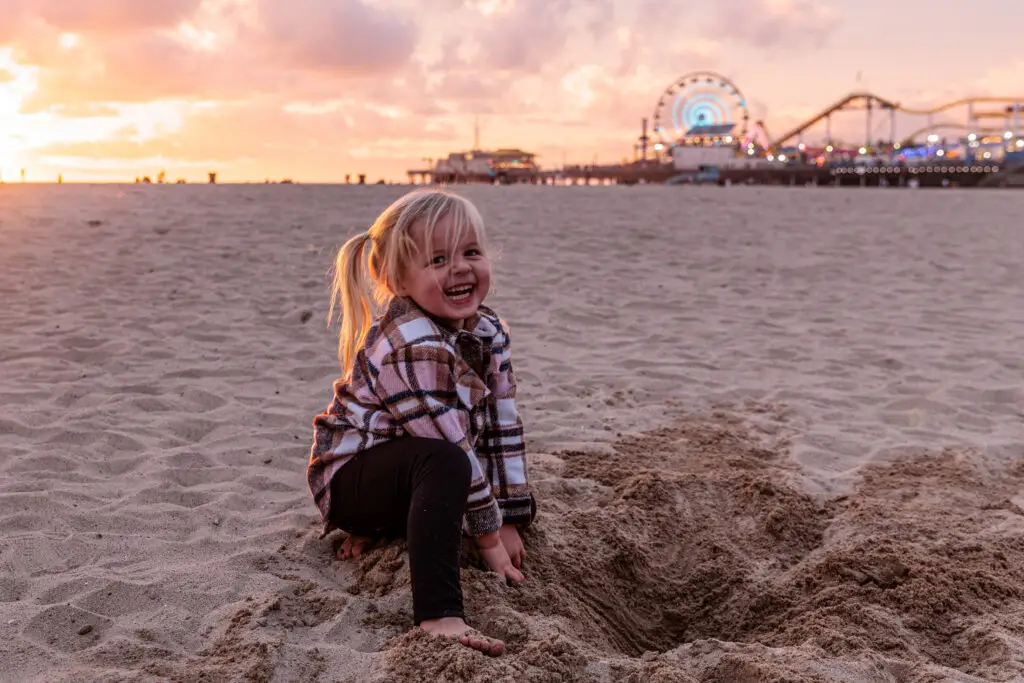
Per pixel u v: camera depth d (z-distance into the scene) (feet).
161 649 6.98
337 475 8.43
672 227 44.73
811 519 10.73
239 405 15.24
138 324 21.79
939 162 266.98
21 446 12.53
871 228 46.44
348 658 6.89
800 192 73.82
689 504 10.97
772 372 18.74
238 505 10.68
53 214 42.86
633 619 9.25
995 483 12.22
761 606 9.09
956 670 7.11
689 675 6.78
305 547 9.20
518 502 8.90
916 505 11.07
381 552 8.71
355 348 8.77
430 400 7.86
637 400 16.38
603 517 10.11
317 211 46.29
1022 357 20.07
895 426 15.02
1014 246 40.42
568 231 42.09
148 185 61.72
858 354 20.43
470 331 8.63
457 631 7.10
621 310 25.88
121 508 10.32
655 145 406.82
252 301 25.16
